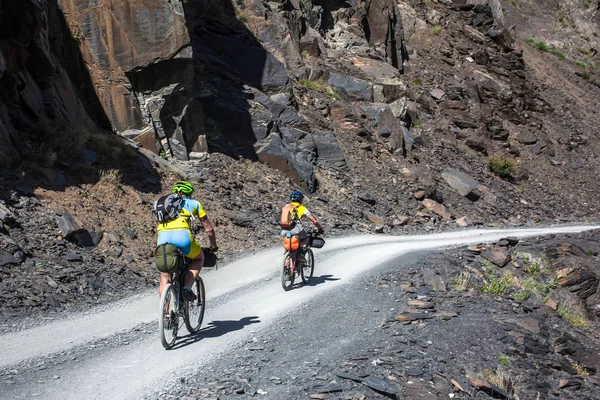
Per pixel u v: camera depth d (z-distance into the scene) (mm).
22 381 5816
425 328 8406
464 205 29766
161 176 17094
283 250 15547
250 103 24453
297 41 35375
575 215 35156
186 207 6938
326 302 9703
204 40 27281
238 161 21719
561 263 15039
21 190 11945
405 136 33750
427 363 7035
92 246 11727
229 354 6855
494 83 47781
